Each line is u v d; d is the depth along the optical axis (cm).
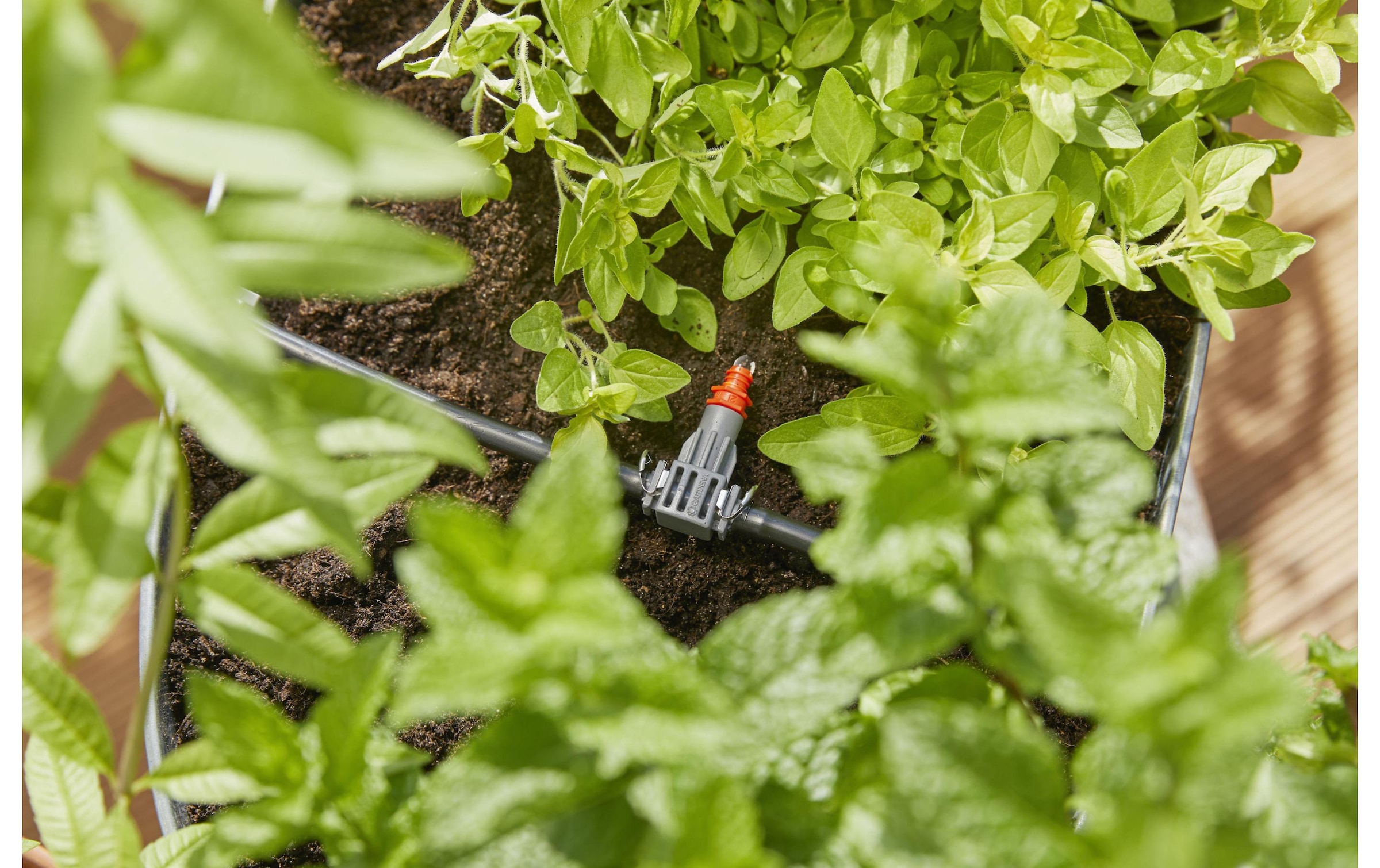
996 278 55
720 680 49
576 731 45
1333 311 69
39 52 32
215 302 38
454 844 49
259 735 50
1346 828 49
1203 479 69
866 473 49
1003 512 49
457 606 49
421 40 58
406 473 52
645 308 61
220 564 51
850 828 49
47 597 68
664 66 58
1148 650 40
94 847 51
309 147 35
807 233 59
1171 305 60
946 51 58
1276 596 68
